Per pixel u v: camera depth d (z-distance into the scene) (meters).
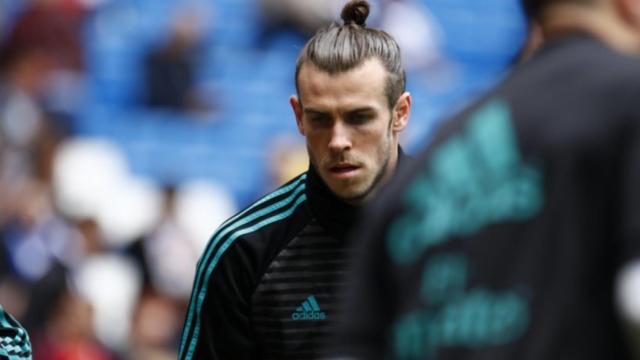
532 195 4.08
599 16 4.25
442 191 4.22
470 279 4.09
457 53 28.95
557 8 4.28
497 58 29.17
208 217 23.03
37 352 16.31
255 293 7.31
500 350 4.00
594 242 3.99
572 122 4.09
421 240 4.20
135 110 25.92
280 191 7.47
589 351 3.95
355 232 7.16
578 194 4.03
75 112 25.20
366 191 7.05
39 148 21.22
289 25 27.47
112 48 26.34
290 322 7.29
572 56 4.22
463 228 4.15
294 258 7.28
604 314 3.95
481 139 4.22
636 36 4.25
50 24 25.56
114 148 25.33
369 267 4.30
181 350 7.50
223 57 26.97
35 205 19.20
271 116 26.80
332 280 7.23
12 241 18.45
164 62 26.14
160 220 19.34
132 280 18.69
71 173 23.27
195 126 26.09
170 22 26.86
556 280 4.00
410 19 27.88
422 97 27.72
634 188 3.91
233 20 27.48
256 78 27.02
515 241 4.07
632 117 4.02
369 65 6.97
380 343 4.24
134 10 27.08
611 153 4.02
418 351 4.13
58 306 16.48
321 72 6.97
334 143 6.95
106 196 23.30
